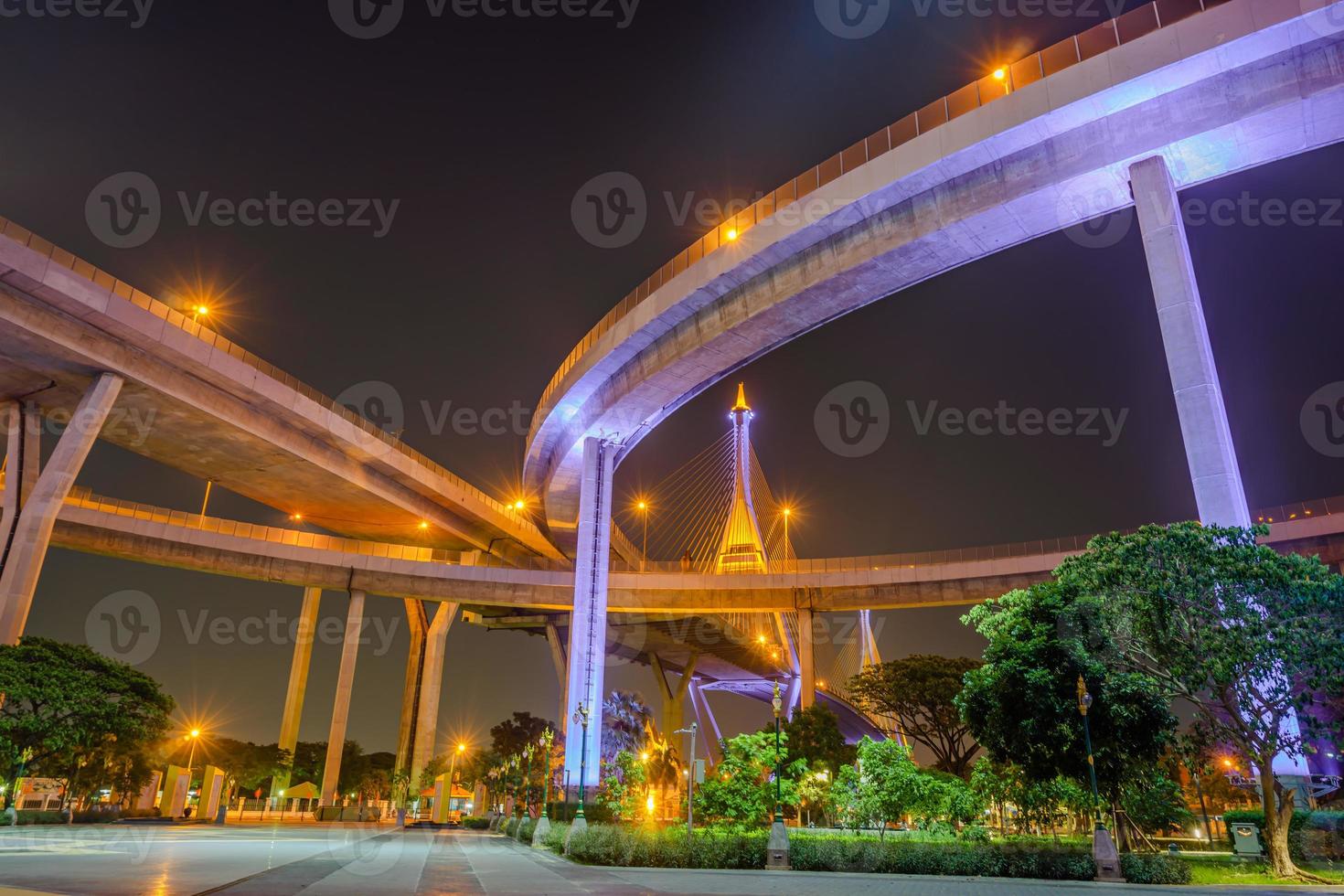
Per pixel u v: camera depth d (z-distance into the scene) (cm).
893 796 3653
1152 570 2508
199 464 6856
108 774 5872
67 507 6494
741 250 4547
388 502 7619
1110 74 3441
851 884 2189
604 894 1780
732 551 10306
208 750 9156
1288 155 3494
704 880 2288
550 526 8281
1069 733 2627
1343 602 2322
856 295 4497
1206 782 4803
